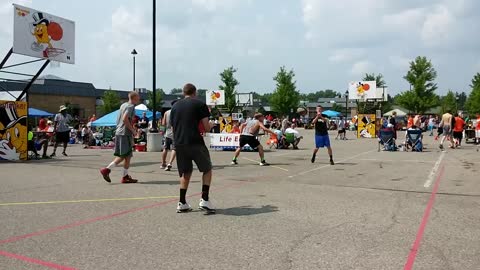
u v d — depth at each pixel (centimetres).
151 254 457
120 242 500
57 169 1184
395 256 448
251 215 632
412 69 5447
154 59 1928
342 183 948
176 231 546
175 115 650
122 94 7638
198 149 638
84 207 687
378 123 3566
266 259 441
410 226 569
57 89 6556
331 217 620
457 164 1334
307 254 455
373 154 1747
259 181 980
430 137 3306
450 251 464
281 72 6025
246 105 5784
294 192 831
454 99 8406
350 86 3947
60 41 1648
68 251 468
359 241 502
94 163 1352
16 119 1427
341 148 2133
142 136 2088
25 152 1456
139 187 882
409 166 1284
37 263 430
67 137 1653
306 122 6212
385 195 797
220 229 555
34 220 603
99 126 2714
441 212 652
